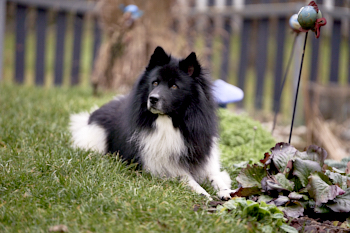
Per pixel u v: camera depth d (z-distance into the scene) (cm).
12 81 1092
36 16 1110
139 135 486
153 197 397
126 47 1010
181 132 482
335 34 1095
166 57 487
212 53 1105
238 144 670
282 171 431
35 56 1130
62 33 1142
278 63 1082
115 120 546
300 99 984
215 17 1127
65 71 1241
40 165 449
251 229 351
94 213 362
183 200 412
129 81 997
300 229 373
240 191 430
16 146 521
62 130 635
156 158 480
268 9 1058
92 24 1165
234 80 1230
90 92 1032
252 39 1114
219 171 520
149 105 457
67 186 405
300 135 923
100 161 487
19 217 347
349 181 409
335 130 955
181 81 472
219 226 353
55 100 841
